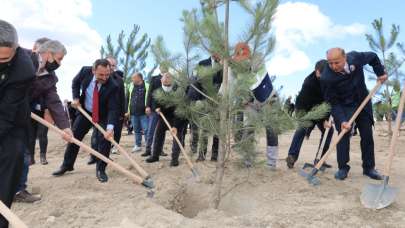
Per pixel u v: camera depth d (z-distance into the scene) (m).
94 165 6.71
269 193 4.75
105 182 5.34
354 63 5.06
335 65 4.87
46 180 5.44
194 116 4.62
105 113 5.62
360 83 5.21
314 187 4.87
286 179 5.16
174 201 4.91
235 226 3.67
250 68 4.23
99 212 4.06
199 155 6.44
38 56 4.34
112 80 5.46
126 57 15.42
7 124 2.88
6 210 2.44
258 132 4.26
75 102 5.58
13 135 2.97
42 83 4.36
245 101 4.30
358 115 5.35
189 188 5.19
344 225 3.70
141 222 3.76
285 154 8.20
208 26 3.99
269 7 4.00
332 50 4.85
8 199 2.87
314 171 4.98
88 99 5.64
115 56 15.34
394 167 6.38
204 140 4.96
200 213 4.13
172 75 4.49
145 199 4.48
